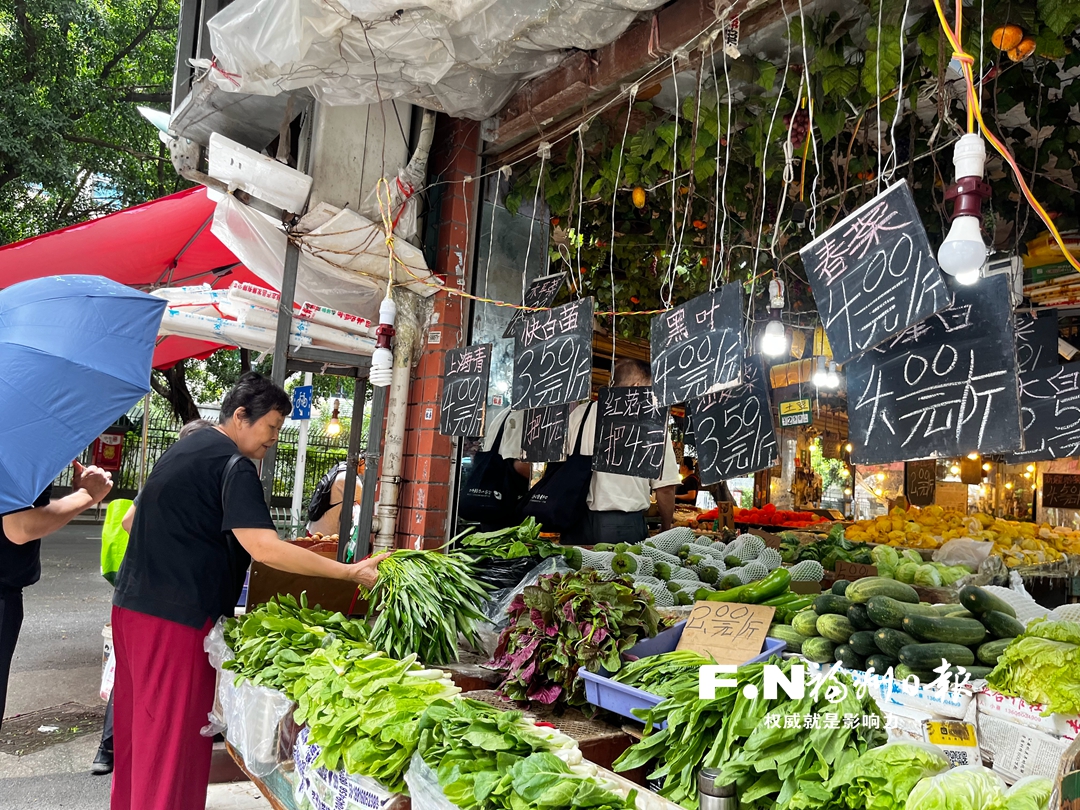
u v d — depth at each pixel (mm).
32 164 11922
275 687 2451
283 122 3869
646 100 3699
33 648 6375
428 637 2828
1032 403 3248
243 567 2984
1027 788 1400
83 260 6156
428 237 4441
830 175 4301
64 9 12906
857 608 2246
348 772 1958
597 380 7352
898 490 10445
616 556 3578
